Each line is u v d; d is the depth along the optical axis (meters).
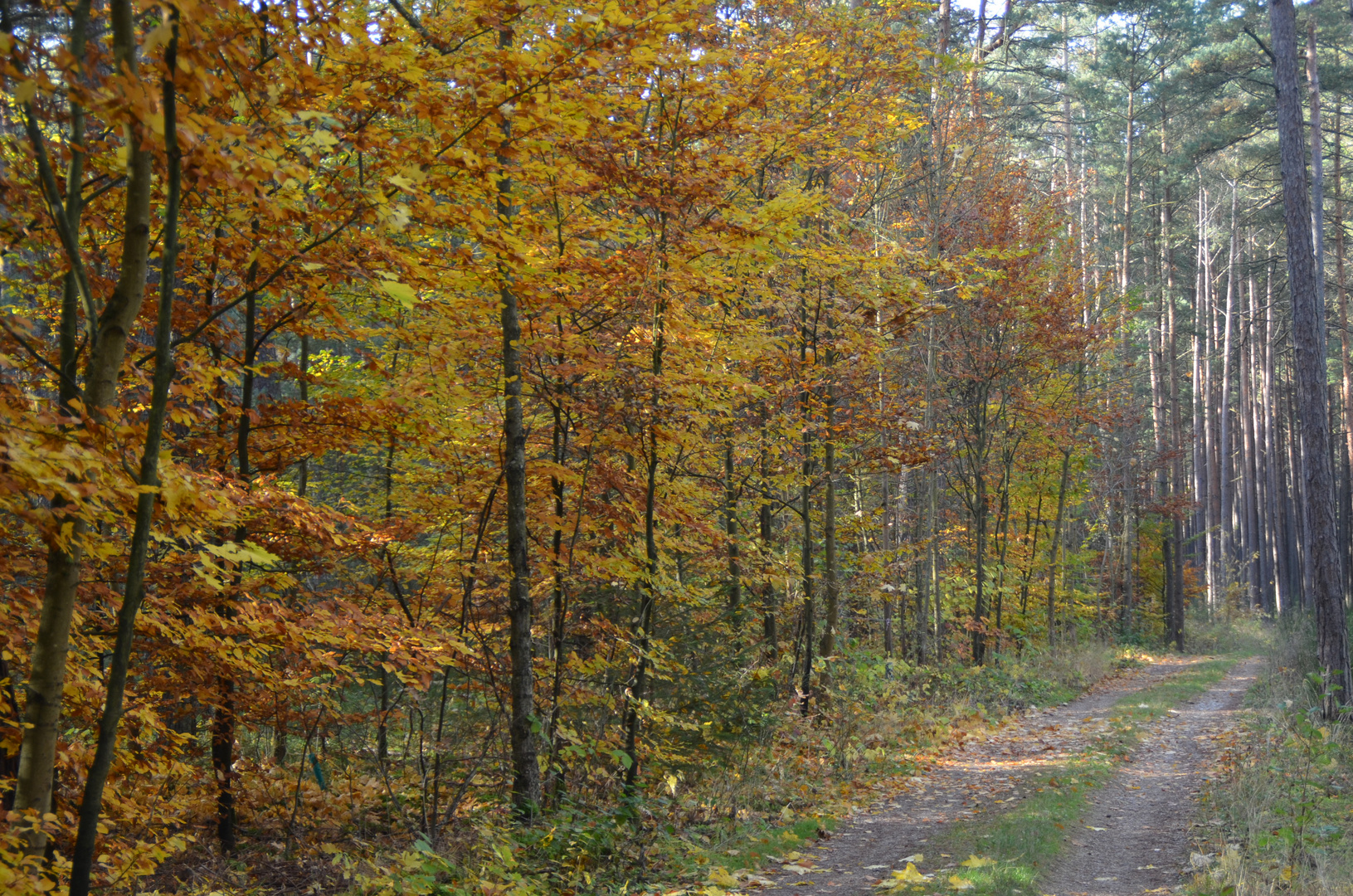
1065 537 32.47
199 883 6.59
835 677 15.16
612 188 7.62
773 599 14.84
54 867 4.20
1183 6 30.89
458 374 8.46
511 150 5.01
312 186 4.87
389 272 5.09
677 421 9.24
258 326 7.24
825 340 13.44
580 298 8.07
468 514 9.83
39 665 3.48
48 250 4.60
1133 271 38.06
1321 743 11.06
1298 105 13.96
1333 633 13.65
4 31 3.44
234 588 5.59
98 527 5.88
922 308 11.45
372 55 4.50
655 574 9.47
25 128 3.73
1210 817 8.91
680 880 7.28
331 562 8.01
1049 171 35.00
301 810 8.30
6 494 3.16
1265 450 44.97
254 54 4.07
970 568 24.72
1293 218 13.97
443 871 6.43
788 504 14.14
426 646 6.12
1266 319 39.03
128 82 2.89
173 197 3.34
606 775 9.13
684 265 7.67
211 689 6.60
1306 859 6.93
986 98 19.86
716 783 10.05
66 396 3.55
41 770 3.47
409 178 4.22
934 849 8.22
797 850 8.38
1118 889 6.99
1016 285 19.12
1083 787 10.38
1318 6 25.58
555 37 5.42
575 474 8.92
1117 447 32.22
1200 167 38.94
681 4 5.85
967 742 14.30
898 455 13.98
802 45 9.82
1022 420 23.03
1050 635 25.86
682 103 7.96
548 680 9.84
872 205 15.14
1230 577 42.66
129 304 3.50
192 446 7.01
